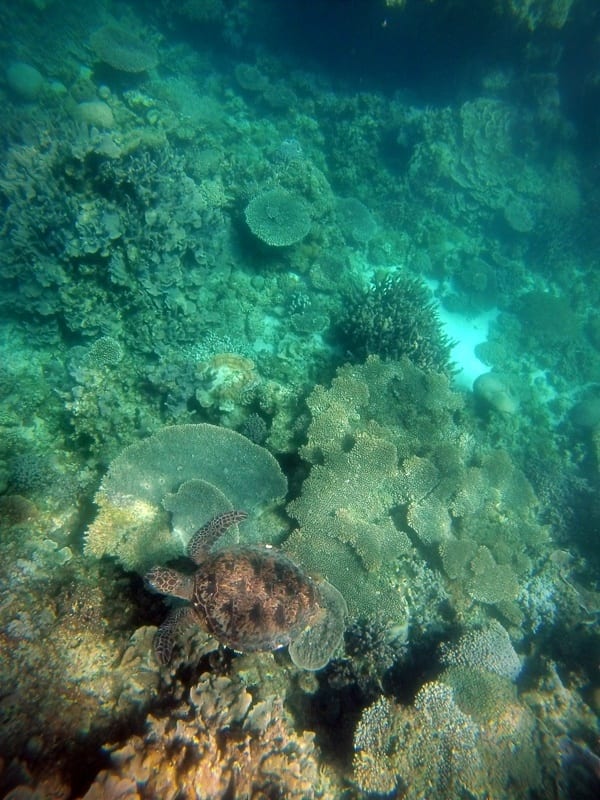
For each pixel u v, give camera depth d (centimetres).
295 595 183
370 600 229
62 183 313
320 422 264
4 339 323
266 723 171
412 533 260
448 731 191
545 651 245
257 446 261
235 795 149
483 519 274
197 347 344
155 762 146
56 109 477
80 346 324
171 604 207
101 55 516
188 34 666
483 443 371
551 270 537
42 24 546
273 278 398
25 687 162
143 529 230
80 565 218
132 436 284
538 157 555
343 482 251
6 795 135
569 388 459
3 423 280
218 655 192
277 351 364
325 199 442
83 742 158
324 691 212
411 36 564
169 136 475
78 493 260
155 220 311
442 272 497
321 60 672
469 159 522
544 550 291
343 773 192
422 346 361
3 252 306
